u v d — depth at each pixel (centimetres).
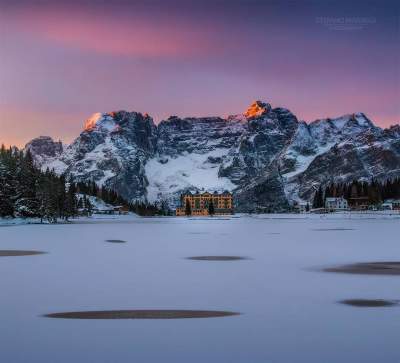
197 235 14375
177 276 5697
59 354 2853
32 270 6228
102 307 4003
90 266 6638
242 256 7988
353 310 3878
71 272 6025
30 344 3033
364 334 3203
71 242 11131
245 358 2778
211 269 6356
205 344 3022
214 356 2812
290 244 10606
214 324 3472
